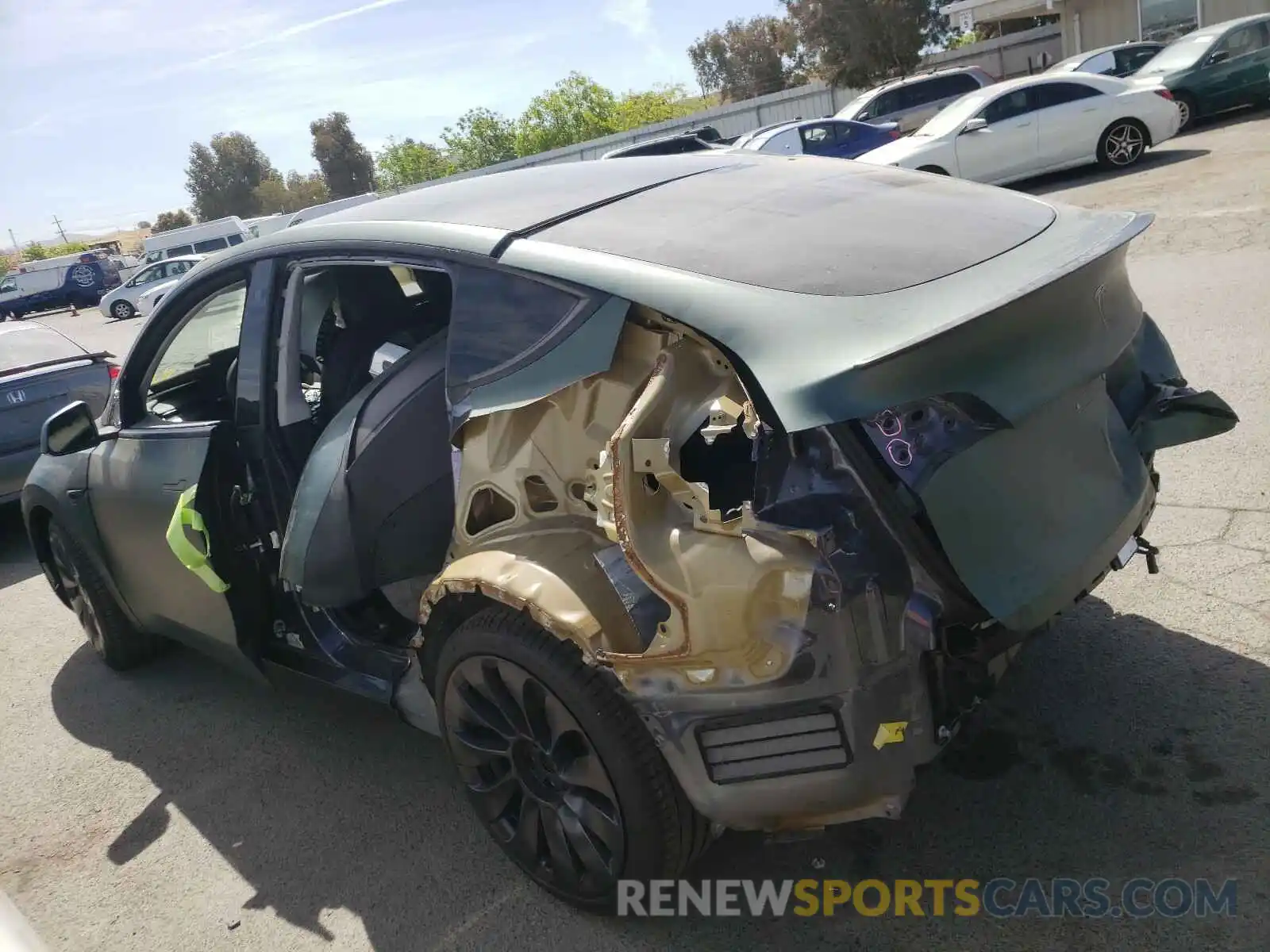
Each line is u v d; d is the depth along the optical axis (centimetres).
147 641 444
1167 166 1305
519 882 269
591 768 226
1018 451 212
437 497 289
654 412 203
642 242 240
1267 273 703
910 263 230
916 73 3262
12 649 505
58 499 403
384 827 303
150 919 283
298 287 305
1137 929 218
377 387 280
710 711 205
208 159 8500
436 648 262
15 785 369
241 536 324
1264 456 429
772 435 200
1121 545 235
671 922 242
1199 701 285
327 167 7712
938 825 258
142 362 368
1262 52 1605
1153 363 282
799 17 3403
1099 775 264
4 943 153
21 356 682
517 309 235
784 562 193
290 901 279
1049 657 318
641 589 214
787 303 211
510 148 4578
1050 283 207
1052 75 1379
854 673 194
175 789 347
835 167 320
